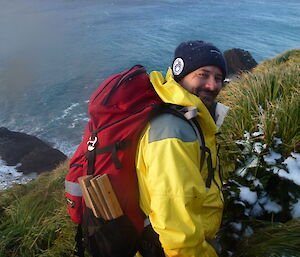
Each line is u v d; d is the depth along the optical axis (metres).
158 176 1.28
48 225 3.20
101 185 1.38
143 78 1.53
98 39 128.88
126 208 1.45
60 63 94.94
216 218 1.48
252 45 108.31
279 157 2.41
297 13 189.62
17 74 83.56
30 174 30.97
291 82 3.63
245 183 2.31
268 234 1.93
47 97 62.25
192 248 1.29
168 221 1.26
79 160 1.61
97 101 1.47
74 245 2.80
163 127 1.34
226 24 152.62
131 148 1.41
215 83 1.49
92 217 1.50
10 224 3.58
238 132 2.92
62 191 4.27
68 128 46.31
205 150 1.43
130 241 1.50
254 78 4.51
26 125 48.41
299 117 2.70
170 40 120.88
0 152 34.81
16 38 138.12
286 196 2.15
